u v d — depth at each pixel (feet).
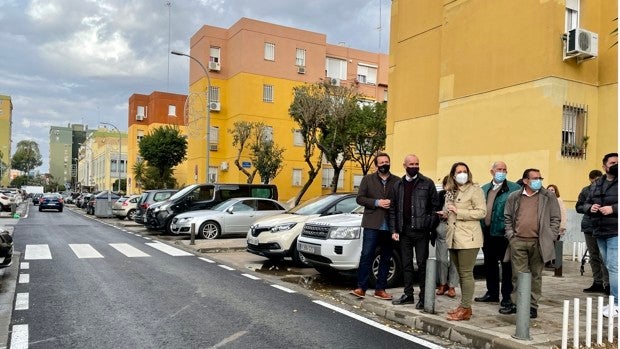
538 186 20.18
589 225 26.12
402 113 60.03
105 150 236.02
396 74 61.77
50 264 34.73
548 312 21.99
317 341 18.21
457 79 50.01
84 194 160.35
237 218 54.24
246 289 27.43
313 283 29.60
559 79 41.55
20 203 156.66
